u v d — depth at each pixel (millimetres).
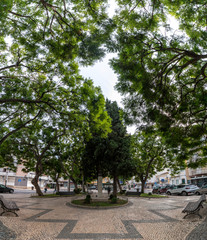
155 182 72688
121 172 16688
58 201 16766
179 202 14727
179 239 5145
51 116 14078
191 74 9539
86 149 17422
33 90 12695
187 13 7230
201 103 9125
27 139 22406
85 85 12445
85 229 6480
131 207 12352
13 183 50844
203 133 9320
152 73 8164
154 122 8711
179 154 11109
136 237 5520
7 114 12805
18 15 7879
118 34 6984
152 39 7496
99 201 14852
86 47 7020
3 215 8094
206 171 35594
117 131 17203
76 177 30484
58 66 11500
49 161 25891
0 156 22906
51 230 6246
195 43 7574
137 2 6914
